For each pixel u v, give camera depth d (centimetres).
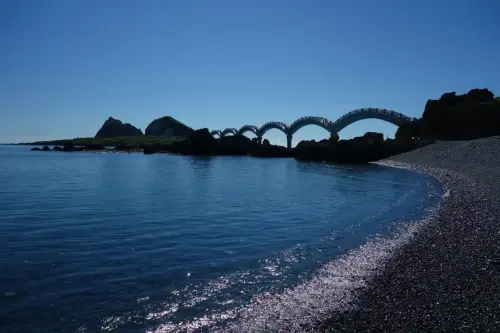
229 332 892
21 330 893
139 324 928
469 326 888
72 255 1498
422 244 1573
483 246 1480
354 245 1634
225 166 8000
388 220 2161
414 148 8525
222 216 2345
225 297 1088
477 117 8388
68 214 2384
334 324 921
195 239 1764
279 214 2420
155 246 1636
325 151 10119
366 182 4500
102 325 921
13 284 1177
